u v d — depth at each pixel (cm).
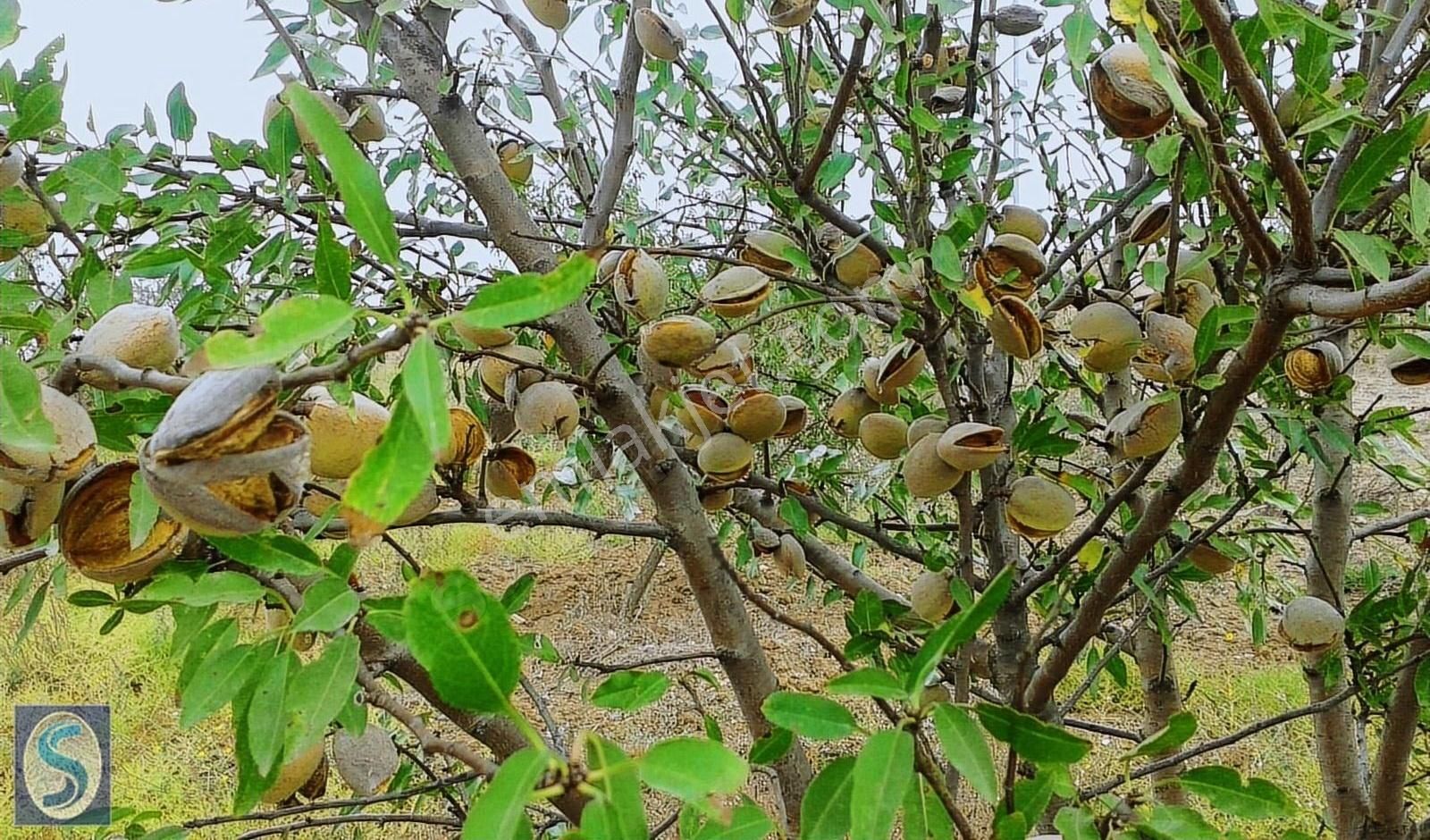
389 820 50
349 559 27
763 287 54
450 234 59
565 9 55
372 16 51
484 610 18
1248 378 36
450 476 41
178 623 32
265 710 25
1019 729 24
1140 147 52
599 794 17
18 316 30
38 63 37
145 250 38
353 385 44
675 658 51
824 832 25
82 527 30
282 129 46
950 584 51
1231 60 28
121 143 48
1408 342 43
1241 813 27
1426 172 44
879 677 23
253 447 24
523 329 53
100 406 36
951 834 24
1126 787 32
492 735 41
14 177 36
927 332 48
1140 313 49
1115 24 42
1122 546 43
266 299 52
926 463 50
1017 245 52
